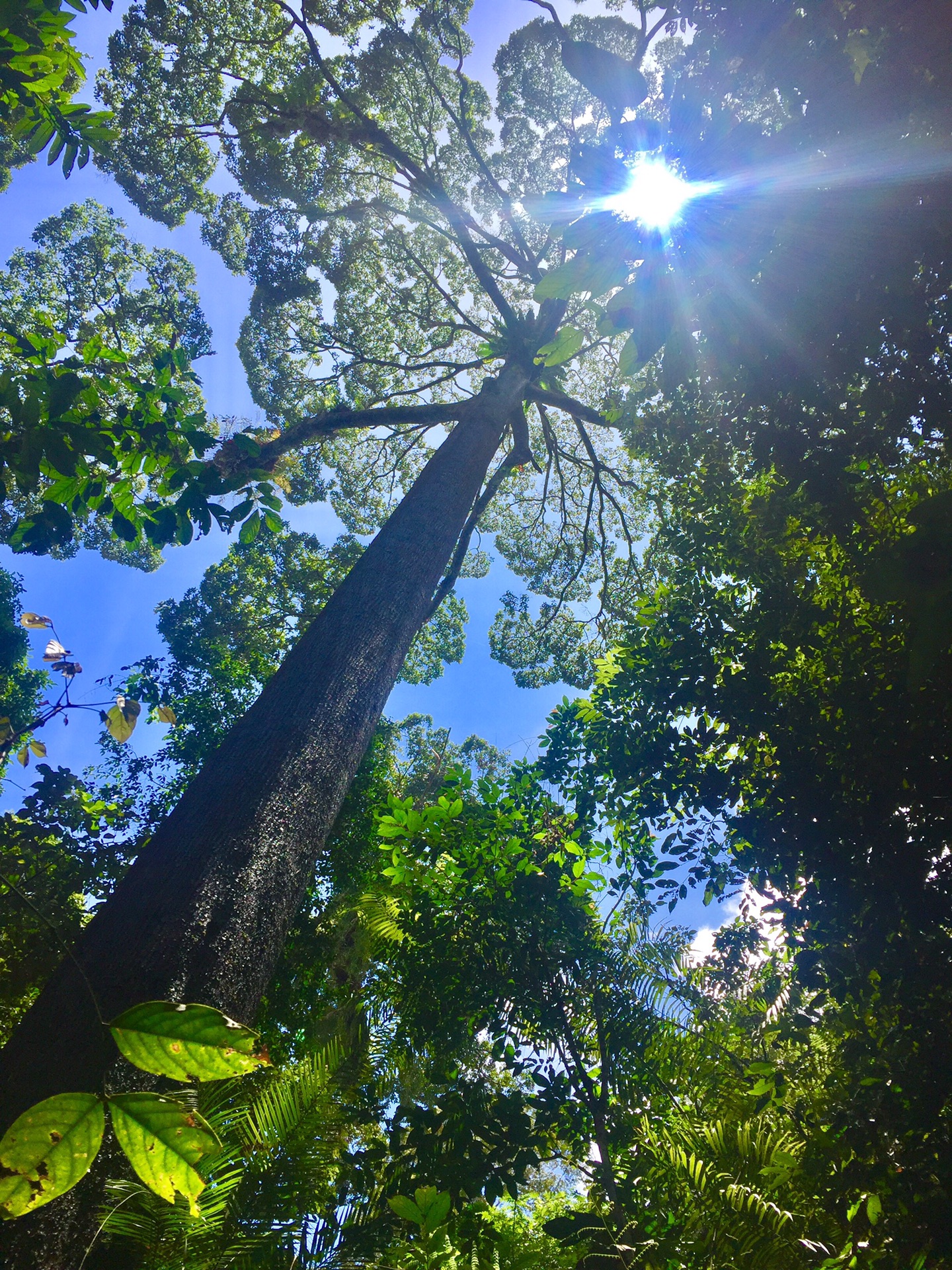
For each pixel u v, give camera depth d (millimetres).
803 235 2730
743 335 3225
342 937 7457
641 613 5422
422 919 4574
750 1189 3000
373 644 4688
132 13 11656
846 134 2641
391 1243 2670
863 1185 3205
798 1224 3008
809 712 4137
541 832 5328
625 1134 3777
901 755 3662
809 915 4004
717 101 2721
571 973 4387
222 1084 2393
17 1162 577
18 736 3490
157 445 3955
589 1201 4379
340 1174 3418
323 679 4250
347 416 9289
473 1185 3514
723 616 4855
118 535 4051
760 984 4766
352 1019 3832
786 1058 4195
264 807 3375
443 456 7078
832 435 4141
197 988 2637
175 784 8875
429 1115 3762
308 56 12320
